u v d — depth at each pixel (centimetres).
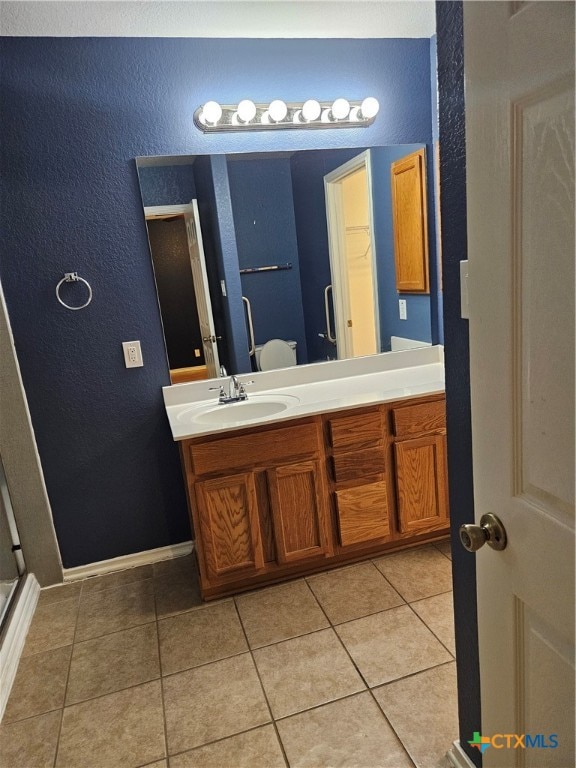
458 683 129
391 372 264
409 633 184
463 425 109
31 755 149
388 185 250
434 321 270
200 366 240
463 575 119
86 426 231
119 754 147
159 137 219
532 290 66
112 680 175
